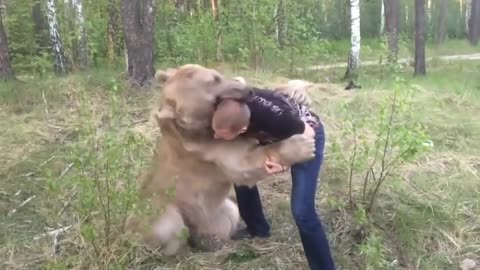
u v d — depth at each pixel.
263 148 3.79
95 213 4.40
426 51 23.59
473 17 26.91
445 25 29.86
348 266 4.27
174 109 3.82
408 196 5.16
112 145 4.50
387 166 5.14
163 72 3.96
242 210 4.50
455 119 7.59
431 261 4.40
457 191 5.38
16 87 8.21
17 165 5.84
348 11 27.31
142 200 4.19
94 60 13.45
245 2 12.53
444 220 4.83
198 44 12.20
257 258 4.34
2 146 6.36
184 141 3.94
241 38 12.49
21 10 14.05
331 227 4.70
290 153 3.71
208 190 4.22
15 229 4.75
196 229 4.36
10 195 5.31
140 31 8.51
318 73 13.16
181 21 15.66
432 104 8.26
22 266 4.28
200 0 17.42
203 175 4.15
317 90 9.13
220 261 4.29
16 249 4.48
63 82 8.38
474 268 4.33
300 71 12.57
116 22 14.35
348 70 13.04
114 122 6.88
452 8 32.03
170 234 4.22
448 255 4.48
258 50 12.33
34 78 9.16
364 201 4.96
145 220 4.23
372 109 7.73
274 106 3.71
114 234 4.22
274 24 12.72
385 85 10.20
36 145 6.40
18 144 6.43
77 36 12.95
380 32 28.58
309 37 13.23
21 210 5.04
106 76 8.80
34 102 7.77
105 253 4.07
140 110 7.45
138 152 5.28
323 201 5.06
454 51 24.42
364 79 11.77
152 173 4.33
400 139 4.77
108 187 4.12
